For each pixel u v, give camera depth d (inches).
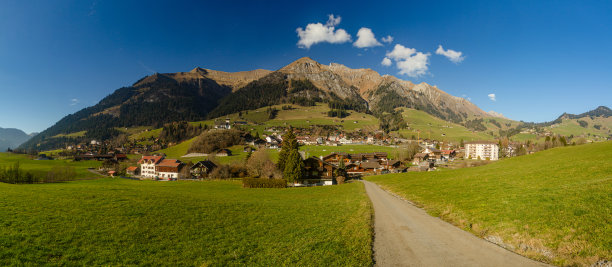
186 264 595.5
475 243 709.9
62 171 4579.2
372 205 1363.2
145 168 5679.1
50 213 871.1
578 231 617.6
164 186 2650.1
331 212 1203.9
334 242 743.1
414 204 1348.4
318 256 642.2
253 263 609.3
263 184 2733.8
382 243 741.9
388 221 995.3
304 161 3700.8
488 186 1300.4
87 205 1023.6
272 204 1435.8
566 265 539.8
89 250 624.1
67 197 1141.1
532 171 1453.0
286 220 1037.2
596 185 870.4
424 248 689.0
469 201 1096.2
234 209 1210.0
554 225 674.2
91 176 5349.4
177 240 743.7
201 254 654.5
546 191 958.4
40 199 1060.5
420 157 6530.5
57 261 557.0
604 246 543.2
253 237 806.5
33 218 797.9
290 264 600.1
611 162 1246.9
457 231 826.2
